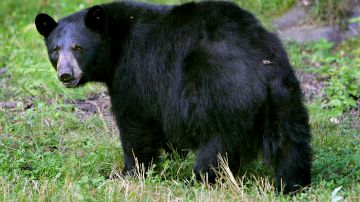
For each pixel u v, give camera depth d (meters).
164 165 11.84
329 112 14.90
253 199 9.99
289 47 19.80
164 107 11.15
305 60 19.25
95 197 10.35
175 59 10.95
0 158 12.56
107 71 11.84
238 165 10.94
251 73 10.23
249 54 10.35
